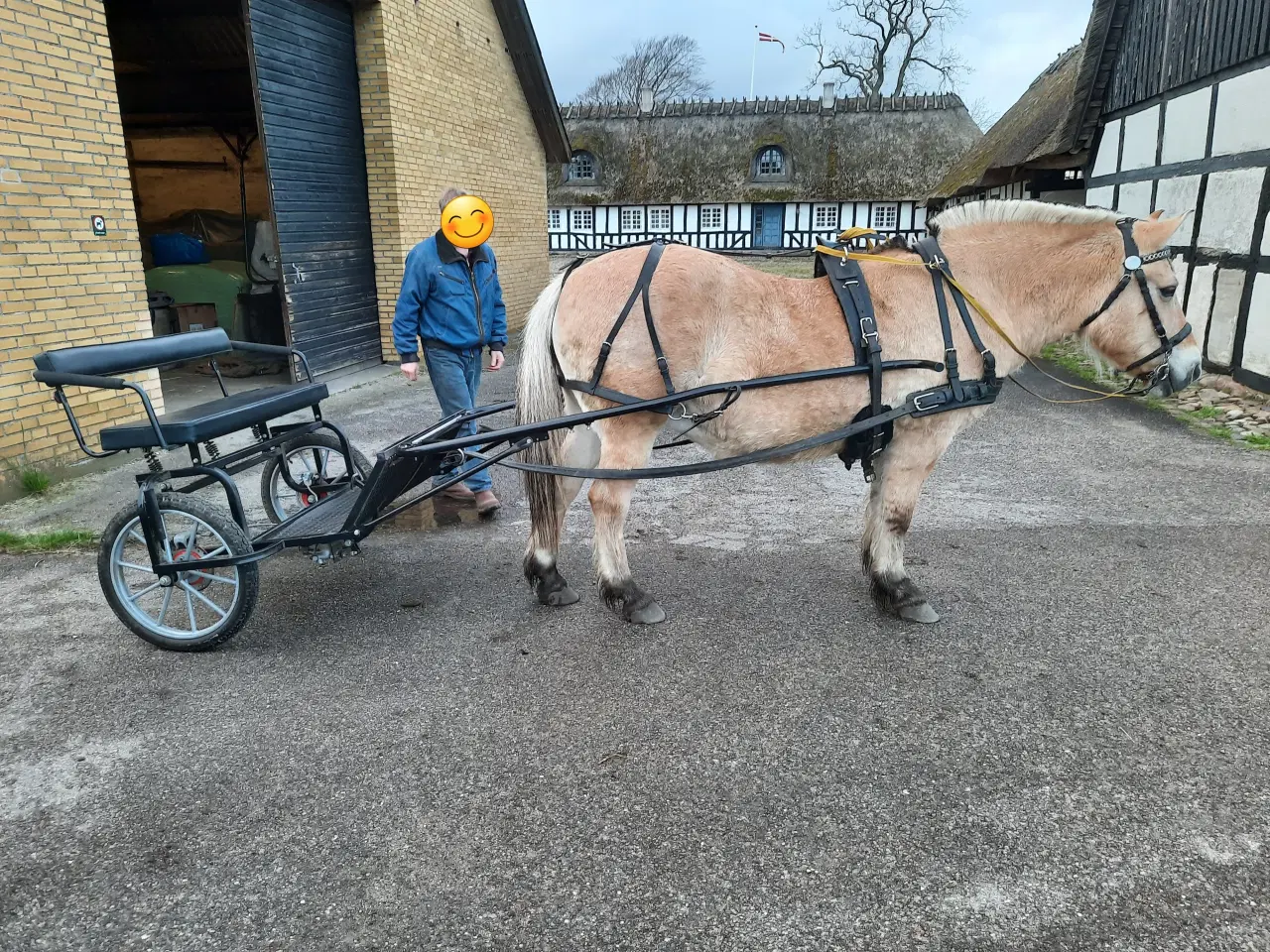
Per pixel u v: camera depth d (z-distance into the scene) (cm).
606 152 3591
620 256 340
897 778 265
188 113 1152
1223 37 821
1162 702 306
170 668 337
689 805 253
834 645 352
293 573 436
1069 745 282
